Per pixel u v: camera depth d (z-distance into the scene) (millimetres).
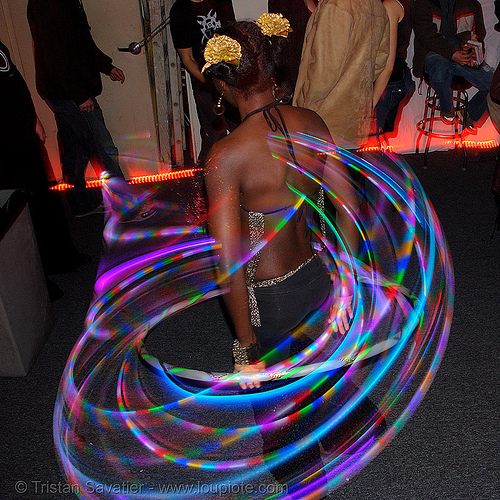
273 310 1648
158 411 2426
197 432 2299
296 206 1537
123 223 4406
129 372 2688
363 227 3256
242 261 1499
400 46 4066
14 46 4832
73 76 4230
